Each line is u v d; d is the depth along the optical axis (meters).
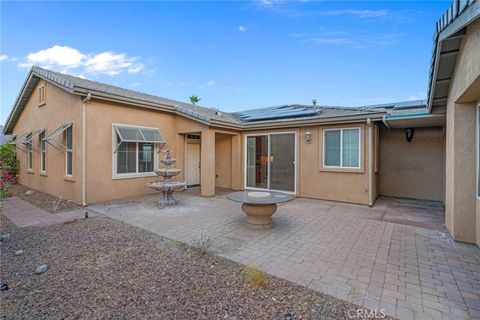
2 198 6.86
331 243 5.11
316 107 11.30
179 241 5.18
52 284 3.46
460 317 2.79
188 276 3.68
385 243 5.13
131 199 9.66
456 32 3.68
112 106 9.33
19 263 4.12
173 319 2.71
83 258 4.32
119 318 2.73
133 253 4.54
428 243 5.13
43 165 11.35
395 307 2.96
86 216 7.04
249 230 5.95
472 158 5.10
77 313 2.81
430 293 3.27
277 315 2.78
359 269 3.96
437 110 7.22
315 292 3.26
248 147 11.96
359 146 8.94
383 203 9.32
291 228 6.14
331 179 9.56
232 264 4.10
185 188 12.01
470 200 5.13
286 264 4.12
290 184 10.60
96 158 8.87
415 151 10.29
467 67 3.91
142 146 10.45
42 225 6.31
